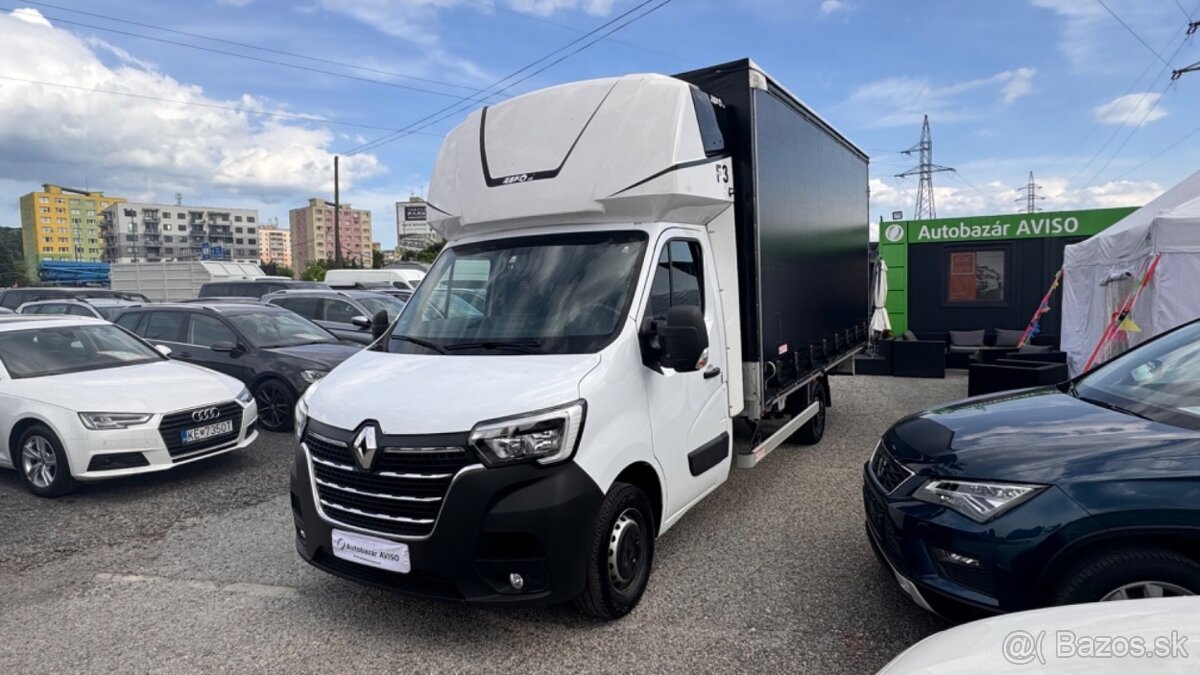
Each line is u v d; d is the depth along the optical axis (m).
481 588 3.34
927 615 3.78
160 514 5.84
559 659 3.46
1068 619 2.02
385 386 3.73
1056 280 12.72
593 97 4.54
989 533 3.04
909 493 3.41
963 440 3.54
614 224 4.43
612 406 3.66
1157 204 10.13
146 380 6.82
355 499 3.54
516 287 4.36
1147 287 8.51
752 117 5.18
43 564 4.86
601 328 3.94
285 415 8.80
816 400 7.48
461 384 3.57
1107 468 2.99
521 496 3.30
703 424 4.60
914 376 13.20
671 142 4.28
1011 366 8.78
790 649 3.48
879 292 12.81
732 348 5.07
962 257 15.21
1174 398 3.59
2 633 3.91
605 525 3.59
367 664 3.48
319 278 56.25
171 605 4.19
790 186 6.07
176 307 10.12
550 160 4.52
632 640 3.61
